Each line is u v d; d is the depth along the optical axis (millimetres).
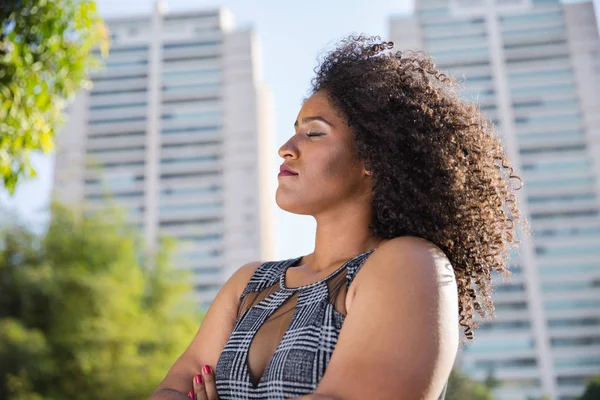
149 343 17953
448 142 1393
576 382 56906
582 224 62375
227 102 71750
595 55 67312
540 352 57875
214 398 1311
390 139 1341
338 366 1044
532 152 65062
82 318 16062
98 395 15586
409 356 1014
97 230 18656
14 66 3404
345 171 1339
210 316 1469
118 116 71812
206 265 67125
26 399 14617
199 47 73688
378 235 1347
